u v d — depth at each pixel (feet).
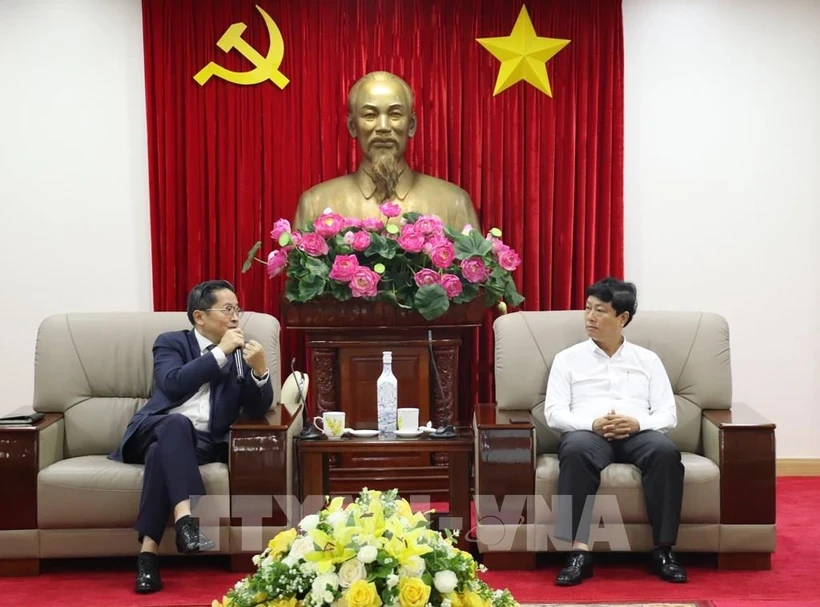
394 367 14.76
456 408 14.98
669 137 17.19
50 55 16.92
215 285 12.83
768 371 17.25
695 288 17.28
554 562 12.43
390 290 14.46
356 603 6.27
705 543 11.97
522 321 13.60
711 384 13.21
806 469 17.22
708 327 13.48
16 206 16.99
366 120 15.76
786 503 15.25
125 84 16.97
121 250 17.12
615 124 16.85
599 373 13.00
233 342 12.42
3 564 11.98
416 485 14.43
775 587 11.34
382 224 14.70
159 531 11.52
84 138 16.99
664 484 11.66
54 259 17.07
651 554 12.05
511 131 16.88
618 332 12.93
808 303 17.21
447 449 12.20
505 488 11.98
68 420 13.17
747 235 17.20
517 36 16.80
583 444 11.82
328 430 12.42
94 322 13.57
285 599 6.60
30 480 11.90
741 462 11.93
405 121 15.87
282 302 14.85
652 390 12.92
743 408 13.34
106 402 13.33
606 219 16.92
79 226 17.07
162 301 16.85
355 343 14.67
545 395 13.28
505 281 14.92
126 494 11.85
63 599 11.13
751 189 17.16
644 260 17.29
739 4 17.03
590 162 16.89
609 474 11.85
